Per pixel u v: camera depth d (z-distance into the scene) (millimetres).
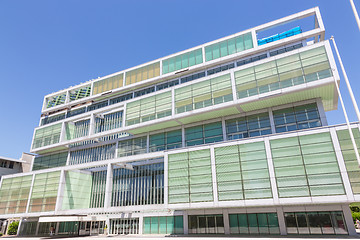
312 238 22984
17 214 44531
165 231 35188
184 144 37250
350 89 18156
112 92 47906
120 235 36812
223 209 31781
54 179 43344
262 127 32500
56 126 50594
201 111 34500
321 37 33344
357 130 24156
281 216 28391
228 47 38812
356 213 47000
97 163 41000
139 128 40000
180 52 43125
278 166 26172
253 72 32594
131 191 39875
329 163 24156
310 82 28469
